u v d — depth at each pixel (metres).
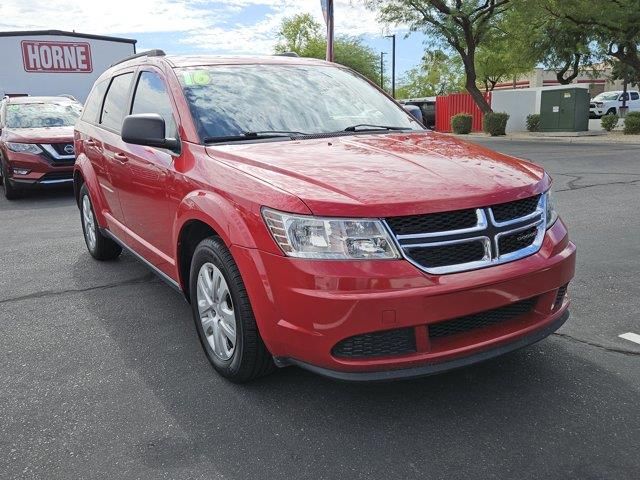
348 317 2.65
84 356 3.86
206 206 3.26
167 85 4.15
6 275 5.70
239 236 2.98
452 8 25.69
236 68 4.34
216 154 3.48
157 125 3.68
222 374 3.45
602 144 19.83
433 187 2.88
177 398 3.29
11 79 18.09
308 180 2.95
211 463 2.71
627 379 3.38
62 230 7.76
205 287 3.50
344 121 4.16
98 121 5.59
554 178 11.38
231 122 3.83
